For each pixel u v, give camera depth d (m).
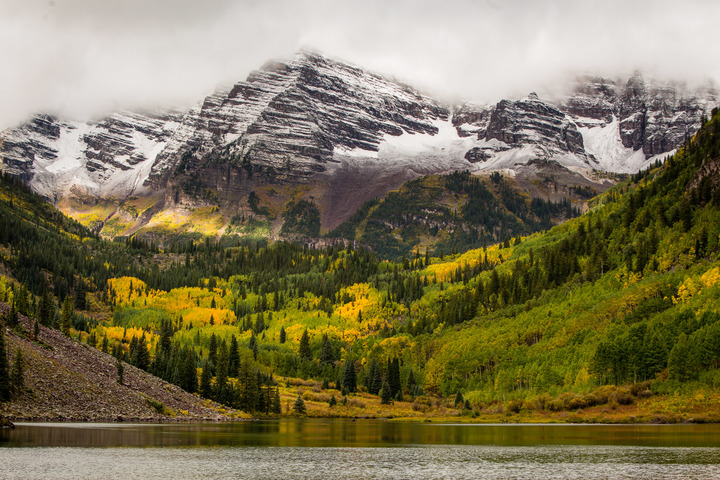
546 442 146.38
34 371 160.00
